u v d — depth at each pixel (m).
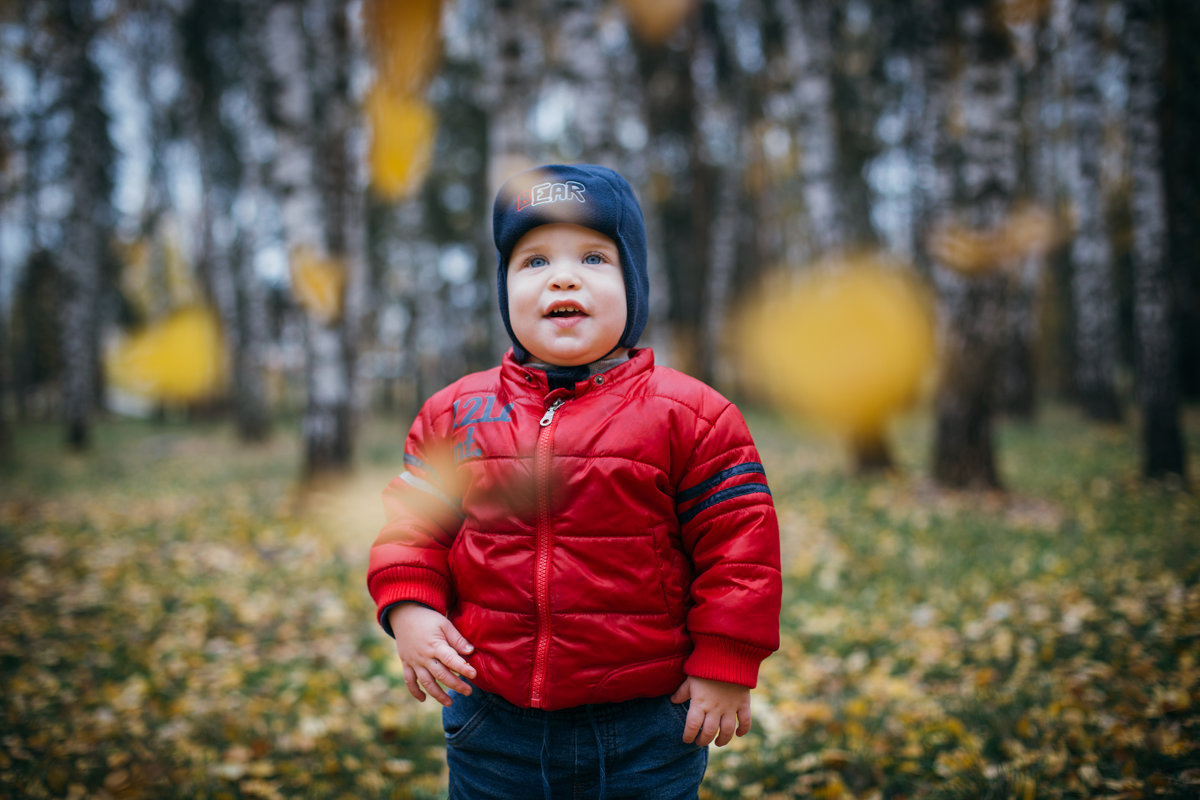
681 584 1.33
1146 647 3.01
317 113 9.59
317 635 3.73
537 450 1.31
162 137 15.50
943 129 7.34
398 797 2.22
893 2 9.05
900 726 2.62
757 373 18.67
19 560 4.99
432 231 16.42
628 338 1.43
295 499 6.96
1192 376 14.27
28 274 17.25
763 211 18.17
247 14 11.22
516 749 1.32
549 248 1.38
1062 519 5.70
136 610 4.04
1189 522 5.29
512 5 6.41
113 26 13.39
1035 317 14.45
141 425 17.88
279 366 22.88
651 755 1.31
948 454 6.94
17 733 2.60
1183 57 8.17
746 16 10.95
